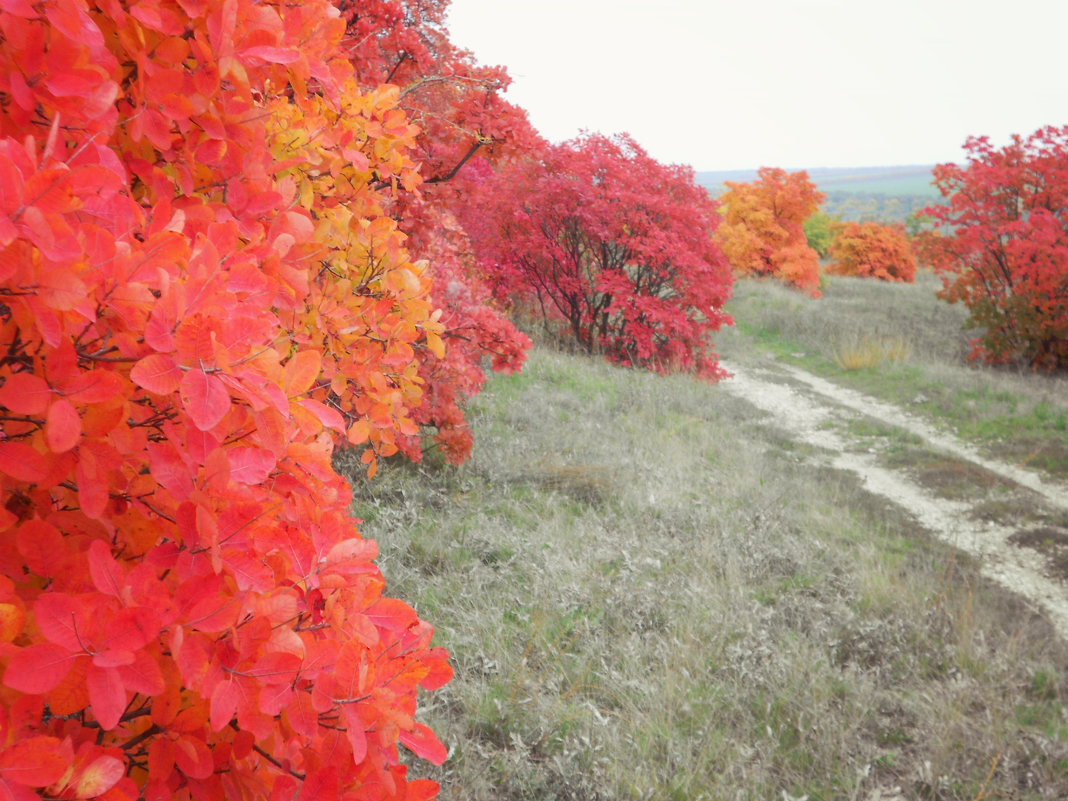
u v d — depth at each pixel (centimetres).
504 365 595
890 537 658
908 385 1208
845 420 1047
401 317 252
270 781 116
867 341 1443
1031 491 781
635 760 333
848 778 344
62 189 78
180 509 98
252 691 101
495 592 445
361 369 237
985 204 1435
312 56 170
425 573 457
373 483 554
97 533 101
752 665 415
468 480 604
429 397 579
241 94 133
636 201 1285
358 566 127
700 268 1280
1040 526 692
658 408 967
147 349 92
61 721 92
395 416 243
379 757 112
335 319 227
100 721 76
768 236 2509
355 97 242
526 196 1338
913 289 2369
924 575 564
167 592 89
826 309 1870
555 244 1346
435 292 568
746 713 380
